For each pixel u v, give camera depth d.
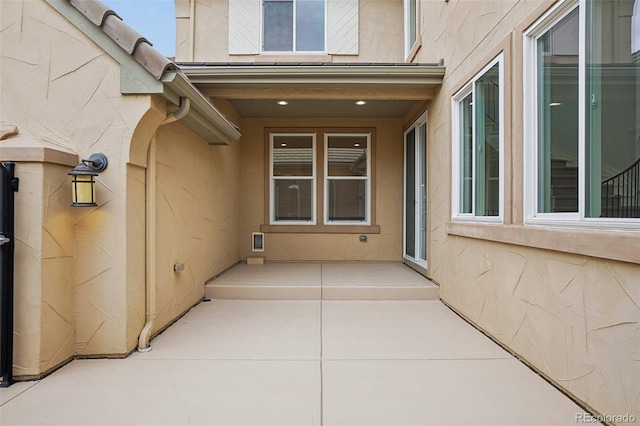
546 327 2.99
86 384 2.93
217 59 8.38
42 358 3.00
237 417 2.49
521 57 3.37
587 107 2.64
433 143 5.96
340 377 3.06
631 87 2.37
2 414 2.52
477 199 4.41
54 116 3.35
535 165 3.27
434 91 5.88
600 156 2.55
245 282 5.86
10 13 3.37
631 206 2.35
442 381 2.99
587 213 2.64
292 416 2.50
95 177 3.34
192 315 4.79
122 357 3.40
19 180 2.98
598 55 2.57
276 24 8.48
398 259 8.12
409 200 7.67
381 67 5.46
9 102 3.36
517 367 3.24
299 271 6.92
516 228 3.34
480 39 4.23
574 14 2.79
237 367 3.24
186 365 3.28
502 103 3.70
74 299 3.36
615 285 2.30
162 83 3.33
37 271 2.98
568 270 2.73
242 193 8.12
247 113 7.72
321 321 4.55
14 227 2.97
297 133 8.19
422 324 4.43
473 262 4.36
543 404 2.64
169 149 4.30
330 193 8.24
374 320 4.59
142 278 3.71
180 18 8.38
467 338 3.96
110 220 3.37
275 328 4.28
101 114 3.36
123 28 3.31
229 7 8.38
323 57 8.38
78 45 3.35
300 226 8.11
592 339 2.49
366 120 8.13
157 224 4.01
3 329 2.89
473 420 2.46
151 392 2.81
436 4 5.84
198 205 5.34
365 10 8.43
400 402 2.68
